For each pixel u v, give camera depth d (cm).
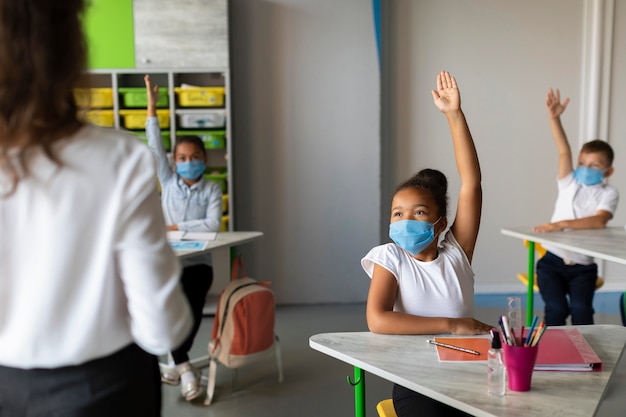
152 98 343
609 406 266
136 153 95
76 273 92
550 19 471
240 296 298
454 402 129
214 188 353
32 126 89
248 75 454
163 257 95
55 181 90
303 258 470
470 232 189
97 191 92
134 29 421
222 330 299
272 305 307
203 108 437
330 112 458
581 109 479
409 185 185
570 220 330
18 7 87
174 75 448
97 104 425
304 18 450
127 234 92
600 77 472
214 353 300
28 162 90
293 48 452
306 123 459
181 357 303
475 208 188
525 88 477
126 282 93
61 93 91
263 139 460
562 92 478
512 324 143
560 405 126
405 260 184
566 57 475
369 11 450
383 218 483
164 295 93
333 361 350
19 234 91
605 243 287
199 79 454
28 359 93
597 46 468
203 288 321
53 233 90
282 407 291
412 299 181
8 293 92
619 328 176
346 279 472
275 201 465
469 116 477
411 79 471
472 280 189
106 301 94
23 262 91
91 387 96
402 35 467
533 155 482
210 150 466
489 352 133
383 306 176
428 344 163
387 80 471
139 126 429
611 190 343
